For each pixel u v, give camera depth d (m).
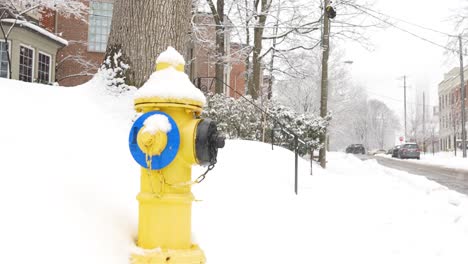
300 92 35.62
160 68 3.37
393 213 7.59
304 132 14.93
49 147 4.19
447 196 10.42
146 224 3.21
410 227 6.66
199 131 3.15
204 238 4.33
